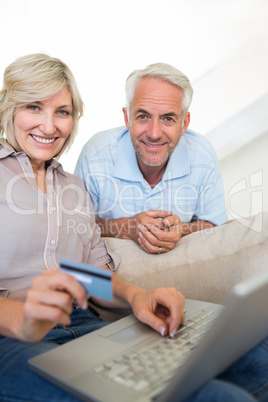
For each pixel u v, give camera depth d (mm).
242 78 2725
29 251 1119
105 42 2594
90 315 1205
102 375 696
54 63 1153
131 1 2533
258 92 2732
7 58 2496
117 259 1343
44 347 875
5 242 1076
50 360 752
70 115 1228
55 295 690
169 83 1454
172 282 1300
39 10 2469
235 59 2699
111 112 2717
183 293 1294
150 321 898
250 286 535
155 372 702
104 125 2738
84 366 729
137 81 1479
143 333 883
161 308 981
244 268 1258
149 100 1449
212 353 601
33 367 741
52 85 1113
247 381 798
